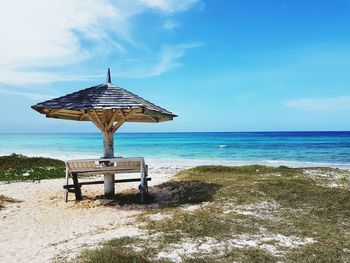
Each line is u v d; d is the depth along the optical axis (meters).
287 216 10.08
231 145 72.88
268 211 10.59
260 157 46.22
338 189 13.75
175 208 11.39
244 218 9.73
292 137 117.38
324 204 11.31
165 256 6.94
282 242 7.88
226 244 7.69
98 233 8.97
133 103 12.08
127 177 22.00
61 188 16.72
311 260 6.82
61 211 12.02
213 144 76.75
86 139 111.06
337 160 42.16
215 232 8.52
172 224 9.19
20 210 12.23
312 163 38.38
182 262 6.63
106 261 6.49
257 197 12.23
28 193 15.47
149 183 17.72
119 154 50.16
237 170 20.86
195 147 66.12
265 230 8.75
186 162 38.34
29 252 7.77
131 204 12.77
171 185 15.91
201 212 10.41
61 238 8.92
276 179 16.03
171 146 69.69
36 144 77.44
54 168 25.53
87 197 14.21
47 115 14.43
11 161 26.89
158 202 13.20
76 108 11.81
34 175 21.83
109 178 14.09
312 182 15.77
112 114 13.52
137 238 8.08
